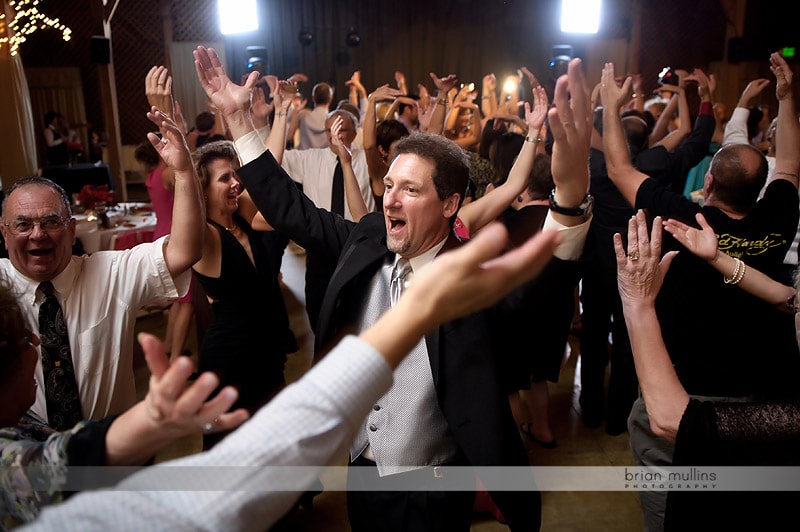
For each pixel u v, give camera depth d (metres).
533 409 3.15
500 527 2.51
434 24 14.10
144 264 1.69
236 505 0.59
